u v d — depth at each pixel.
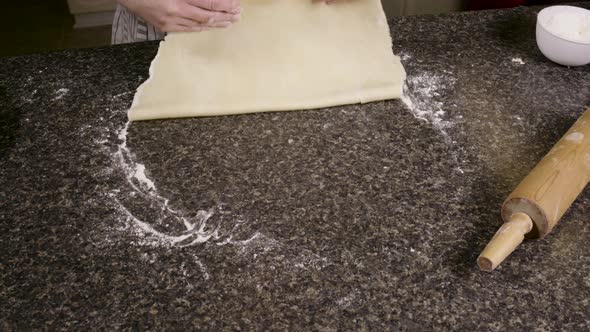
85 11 2.53
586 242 0.74
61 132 0.91
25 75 1.02
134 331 0.64
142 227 0.76
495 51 1.09
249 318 0.66
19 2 2.77
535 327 0.65
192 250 0.73
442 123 0.93
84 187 0.82
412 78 1.02
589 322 0.66
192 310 0.66
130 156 0.87
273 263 0.71
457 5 1.72
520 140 0.90
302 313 0.66
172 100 0.94
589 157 0.77
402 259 0.72
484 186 0.82
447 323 0.65
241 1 1.09
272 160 0.86
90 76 1.02
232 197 0.80
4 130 0.91
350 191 0.81
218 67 1.00
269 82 0.98
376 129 0.91
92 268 0.71
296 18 1.07
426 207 0.79
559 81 1.02
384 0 1.78
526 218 0.71
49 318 0.66
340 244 0.74
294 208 0.78
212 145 0.88
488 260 0.66
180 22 1.04
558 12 1.05
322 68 1.00
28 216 0.77
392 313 0.66
